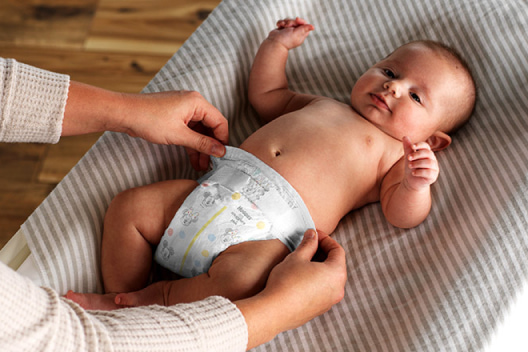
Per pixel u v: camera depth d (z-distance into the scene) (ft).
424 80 4.03
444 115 4.09
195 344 2.35
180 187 3.57
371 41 4.88
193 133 3.63
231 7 4.70
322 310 3.20
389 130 4.07
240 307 2.77
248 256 3.32
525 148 3.92
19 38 6.88
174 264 3.46
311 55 4.91
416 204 3.62
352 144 3.93
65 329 1.97
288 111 4.44
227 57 4.41
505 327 3.23
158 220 3.49
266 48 4.38
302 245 3.30
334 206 3.79
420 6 4.83
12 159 6.03
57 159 6.04
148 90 4.22
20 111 2.87
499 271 3.40
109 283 3.44
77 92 3.26
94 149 3.86
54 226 3.51
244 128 4.58
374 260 3.73
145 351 2.18
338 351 3.37
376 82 4.07
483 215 3.66
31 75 2.88
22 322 1.85
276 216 3.49
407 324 3.34
